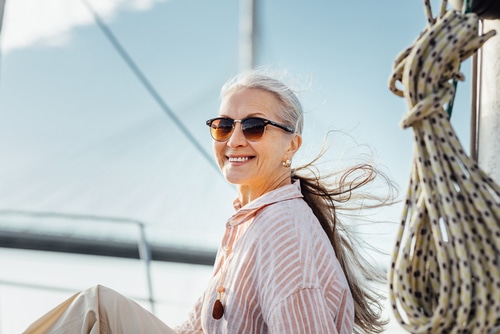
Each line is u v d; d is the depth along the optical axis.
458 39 1.09
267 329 1.63
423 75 1.11
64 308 1.72
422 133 1.13
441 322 1.08
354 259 1.97
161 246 7.62
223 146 1.80
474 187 1.11
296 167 1.96
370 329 1.98
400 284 1.12
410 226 1.13
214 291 1.72
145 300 4.32
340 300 1.62
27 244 8.25
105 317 1.68
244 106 1.78
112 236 8.02
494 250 1.09
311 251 1.59
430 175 1.12
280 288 1.53
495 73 1.60
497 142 1.58
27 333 1.68
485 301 1.07
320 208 1.91
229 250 1.77
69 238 8.16
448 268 1.08
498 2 1.43
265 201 1.70
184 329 1.87
